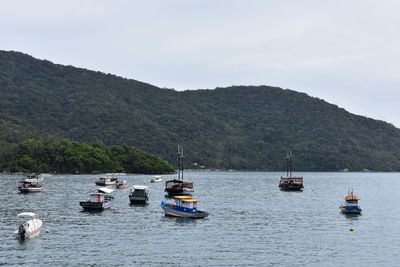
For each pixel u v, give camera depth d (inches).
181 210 5064.0
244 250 3535.9
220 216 5260.8
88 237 3880.4
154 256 3309.5
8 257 3216.0
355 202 5757.9
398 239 4033.0
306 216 5378.9
